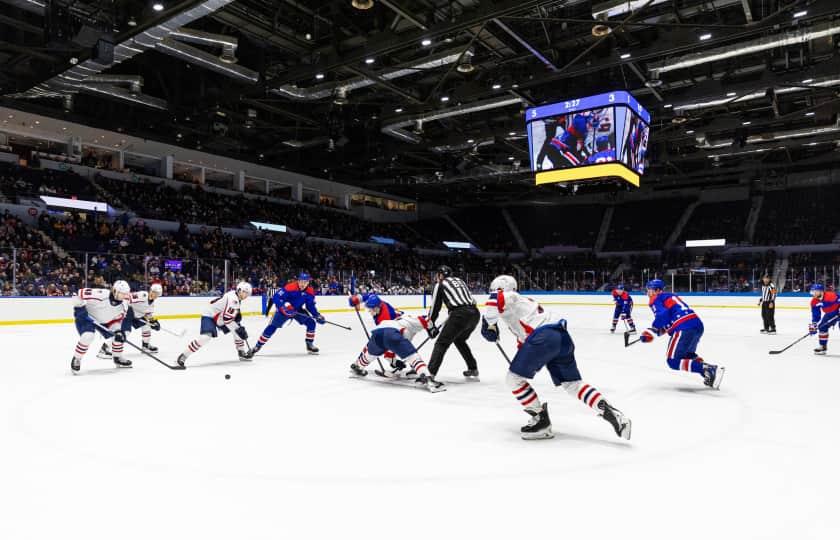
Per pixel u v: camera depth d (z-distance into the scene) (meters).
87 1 13.35
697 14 15.62
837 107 22.38
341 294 22.94
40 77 17.31
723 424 4.47
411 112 22.11
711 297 24.31
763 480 3.16
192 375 6.86
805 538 2.43
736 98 19.52
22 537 2.45
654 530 2.52
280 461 3.50
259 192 32.47
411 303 24.33
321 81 20.53
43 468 3.37
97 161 25.95
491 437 4.08
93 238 21.02
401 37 15.10
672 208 39.75
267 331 8.34
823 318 9.09
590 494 2.95
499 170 31.28
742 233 35.28
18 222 19.20
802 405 5.21
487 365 7.84
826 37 16.77
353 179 35.88
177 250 23.20
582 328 14.98
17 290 14.80
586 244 39.75
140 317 8.79
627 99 17.36
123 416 4.71
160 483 3.12
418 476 3.23
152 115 23.16
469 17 13.83
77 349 6.89
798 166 34.75
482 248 41.44
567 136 18.23
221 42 15.01
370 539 2.44
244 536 2.46
